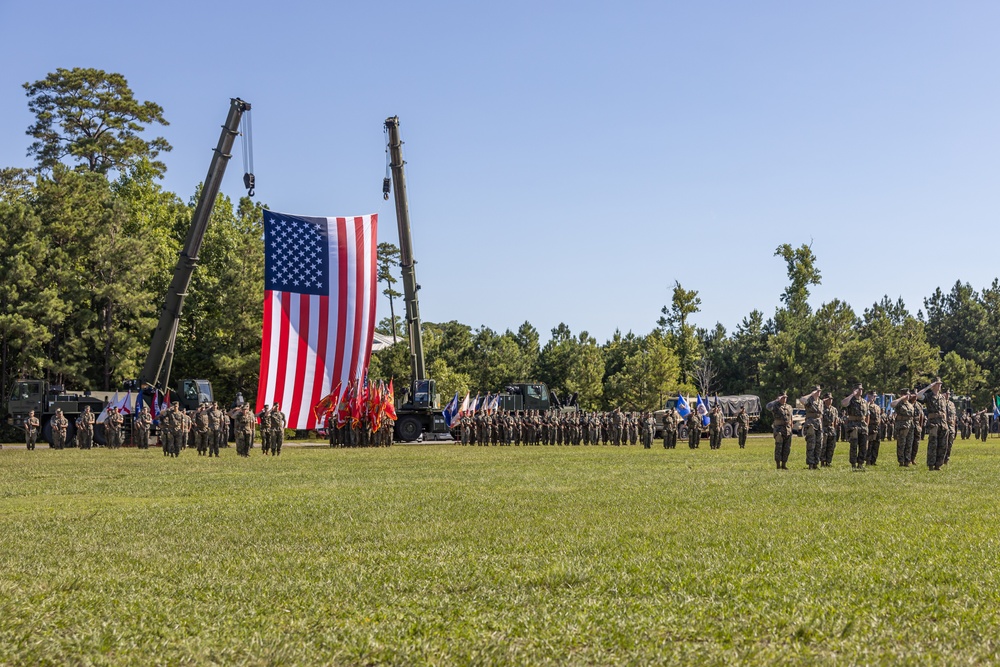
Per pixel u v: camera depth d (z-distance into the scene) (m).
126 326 65.88
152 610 8.51
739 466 27.39
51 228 62.53
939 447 24.30
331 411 47.94
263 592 9.27
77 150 83.44
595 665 6.79
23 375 62.66
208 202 49.53
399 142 56.88
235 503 17.53
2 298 58.72
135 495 19.59
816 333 89.62
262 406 49.09
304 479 23.31
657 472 24.59
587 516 14.77
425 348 89.50
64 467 29.00
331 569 10.50
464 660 6.91
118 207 65.12
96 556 11.55
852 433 25.86
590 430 53.28
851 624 7.64
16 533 13.65
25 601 8.88
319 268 50.19
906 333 99.44
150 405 49.41
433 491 19.58
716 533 12.59
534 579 9.66
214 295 66.25
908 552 10.77
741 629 7.61
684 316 108.19
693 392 91.75
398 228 57.31
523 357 98.88
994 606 8.16
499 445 50.03
